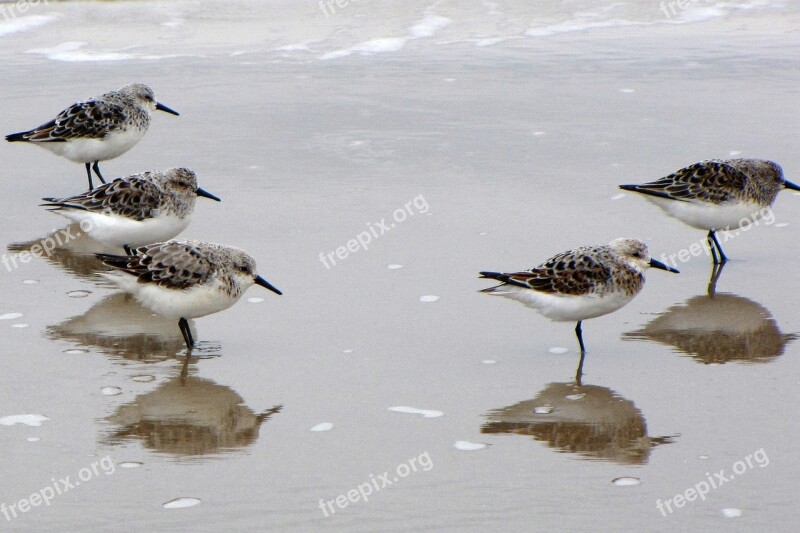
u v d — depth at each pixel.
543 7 32.34
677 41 28.66
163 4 31.67
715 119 22.27
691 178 15.34
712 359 12.66
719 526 9.17
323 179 19.31
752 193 15.31
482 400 11.66
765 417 11.19
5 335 13.32
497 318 13.94
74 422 11.09
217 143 21.16
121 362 12.62
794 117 22.30
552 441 10.73
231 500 9.60
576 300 12.18
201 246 12.62
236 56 27.14
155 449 10.56
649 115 22.70
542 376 12.26
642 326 13.68
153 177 15.54
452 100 23.91
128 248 15.81
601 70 26.03
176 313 12.57
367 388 11.95
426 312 14.09
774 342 13.12
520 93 24.36
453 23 30.56
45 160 20.86
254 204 18.12
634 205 18.06
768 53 27.22
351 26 30.03
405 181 19.22
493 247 16.25
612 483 9.91
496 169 19.77
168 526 9.15
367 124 22.31
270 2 32.03
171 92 24.16
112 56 26.83
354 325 13.69
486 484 9.91
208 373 12.34
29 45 27.62
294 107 23.34
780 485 9.83
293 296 14.60
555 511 9.44
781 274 15.38
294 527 9.17
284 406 11.52
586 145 20.97
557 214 17.62
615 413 11.33
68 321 13.83
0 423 11.05
